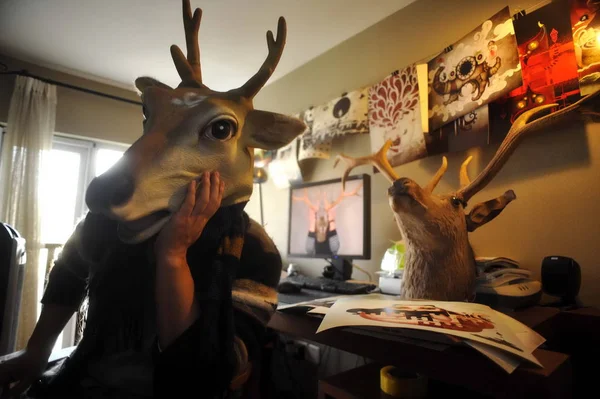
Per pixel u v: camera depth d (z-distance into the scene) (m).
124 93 2.50
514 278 0.87
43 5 1.65
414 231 0.82
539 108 0.93
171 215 0.50
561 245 1.04
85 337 0.55
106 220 0.58
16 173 1.98
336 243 1.50
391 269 1.25
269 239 0.69
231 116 0.55
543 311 0.81
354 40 1.81
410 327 0.45
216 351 0.47
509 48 1.09
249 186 0.59
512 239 1.14
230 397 0.58
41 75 2.19
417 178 1.42
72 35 1.89
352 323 0.47
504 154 0.89
